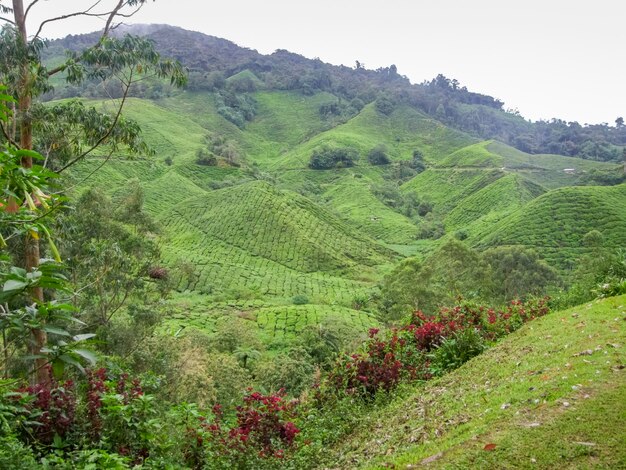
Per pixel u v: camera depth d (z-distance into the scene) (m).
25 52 10.25
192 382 17.61
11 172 2.91
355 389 8.39
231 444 6.01
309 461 5.98
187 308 48.91
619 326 6.86
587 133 189.50
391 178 147.38
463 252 43.06
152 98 175.00
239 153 137.50
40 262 2.79
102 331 16.86
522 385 5.56
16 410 4.44
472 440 4.32
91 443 5.23
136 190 21.00
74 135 12.87
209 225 83.38
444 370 8.58
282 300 59.62
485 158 140.88
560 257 62.34
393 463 4.69
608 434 3.88
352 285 70.12
